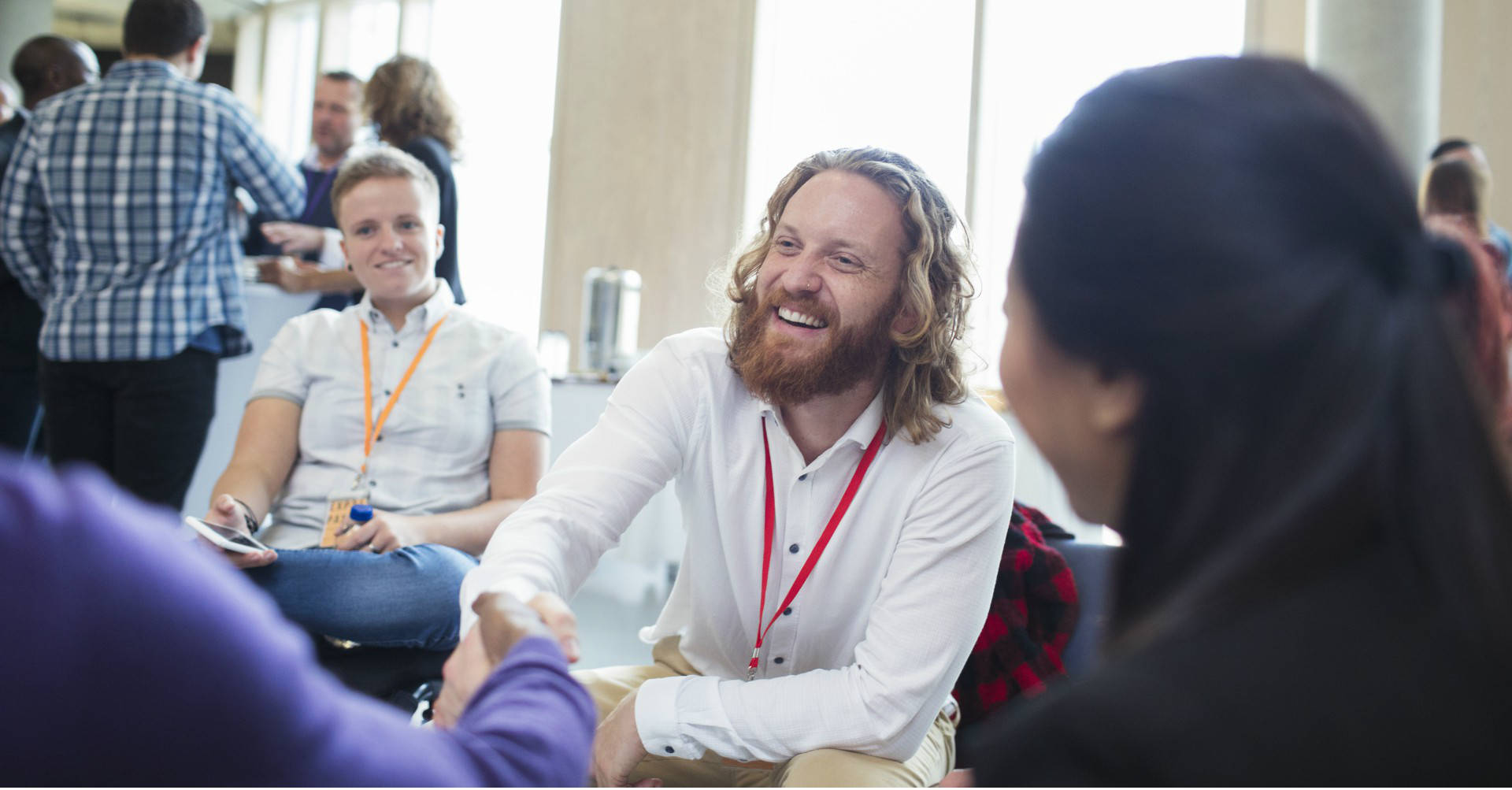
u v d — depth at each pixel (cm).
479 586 139
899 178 158
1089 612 202
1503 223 526
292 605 197
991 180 662
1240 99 58
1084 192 60
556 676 81
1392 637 51
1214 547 56
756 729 149
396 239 237
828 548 163
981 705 196
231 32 995
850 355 155
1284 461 54
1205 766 49
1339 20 488
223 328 348
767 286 159
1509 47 525
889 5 707
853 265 155
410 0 892
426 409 238
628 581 504
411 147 372
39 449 433
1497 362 58
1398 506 52
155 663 51
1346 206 55
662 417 163
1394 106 477
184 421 338
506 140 833
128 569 51
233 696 53
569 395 408
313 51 955
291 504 236
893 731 151
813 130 729
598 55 786
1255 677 51
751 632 172
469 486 241
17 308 385
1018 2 661
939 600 156
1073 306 60
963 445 161
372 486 234
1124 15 628
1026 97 656
